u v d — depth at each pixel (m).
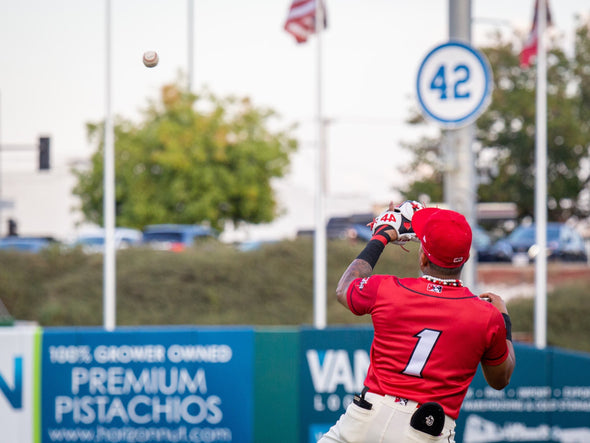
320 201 32.00
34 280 47.81
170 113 86.31
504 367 9.25
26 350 19.88
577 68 89.75
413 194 89.38
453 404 9.03
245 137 87.94
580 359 20.42
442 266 9.12
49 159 57.53
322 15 34.84
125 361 20.09
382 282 9.27
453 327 8.88
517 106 87.19
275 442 20.17
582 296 45.25
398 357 9.00
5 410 19.77
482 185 89.38
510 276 55.50
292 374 20.28
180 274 47.34
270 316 45.81
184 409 20.16
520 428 20.38
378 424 8.95
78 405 19.94
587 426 20.42
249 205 87.44
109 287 27.83
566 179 90.00
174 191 83.50
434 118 23.81
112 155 27.97
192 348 20.22
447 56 23.67
